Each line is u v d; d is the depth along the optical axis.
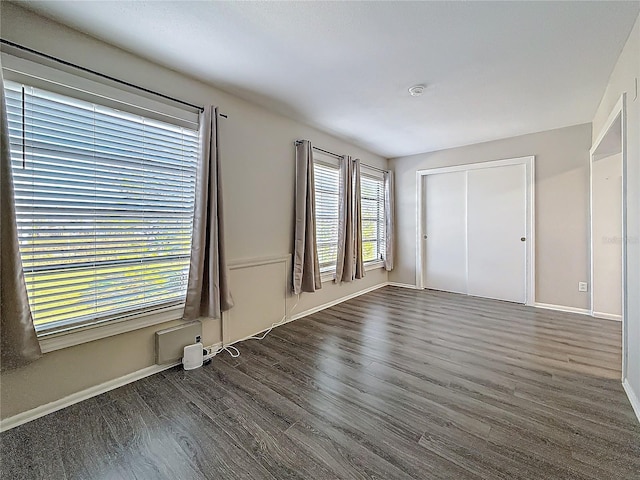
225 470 1.40
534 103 3.08
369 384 2.13
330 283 4.21
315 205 3.91
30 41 1.74
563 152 3.85
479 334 3.08
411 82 2.61
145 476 1.37
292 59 2.25
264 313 3.22
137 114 2.19
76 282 1.95
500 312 3.85
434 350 2.70
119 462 1.45
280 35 1.97
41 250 1.81
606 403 1.87
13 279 1.64
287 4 1.68
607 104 2.72
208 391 2.05
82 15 1.77
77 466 1.42
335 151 4.23
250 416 1.78
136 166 2.22
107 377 2.08
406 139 4.32
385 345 2.82
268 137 3.23
